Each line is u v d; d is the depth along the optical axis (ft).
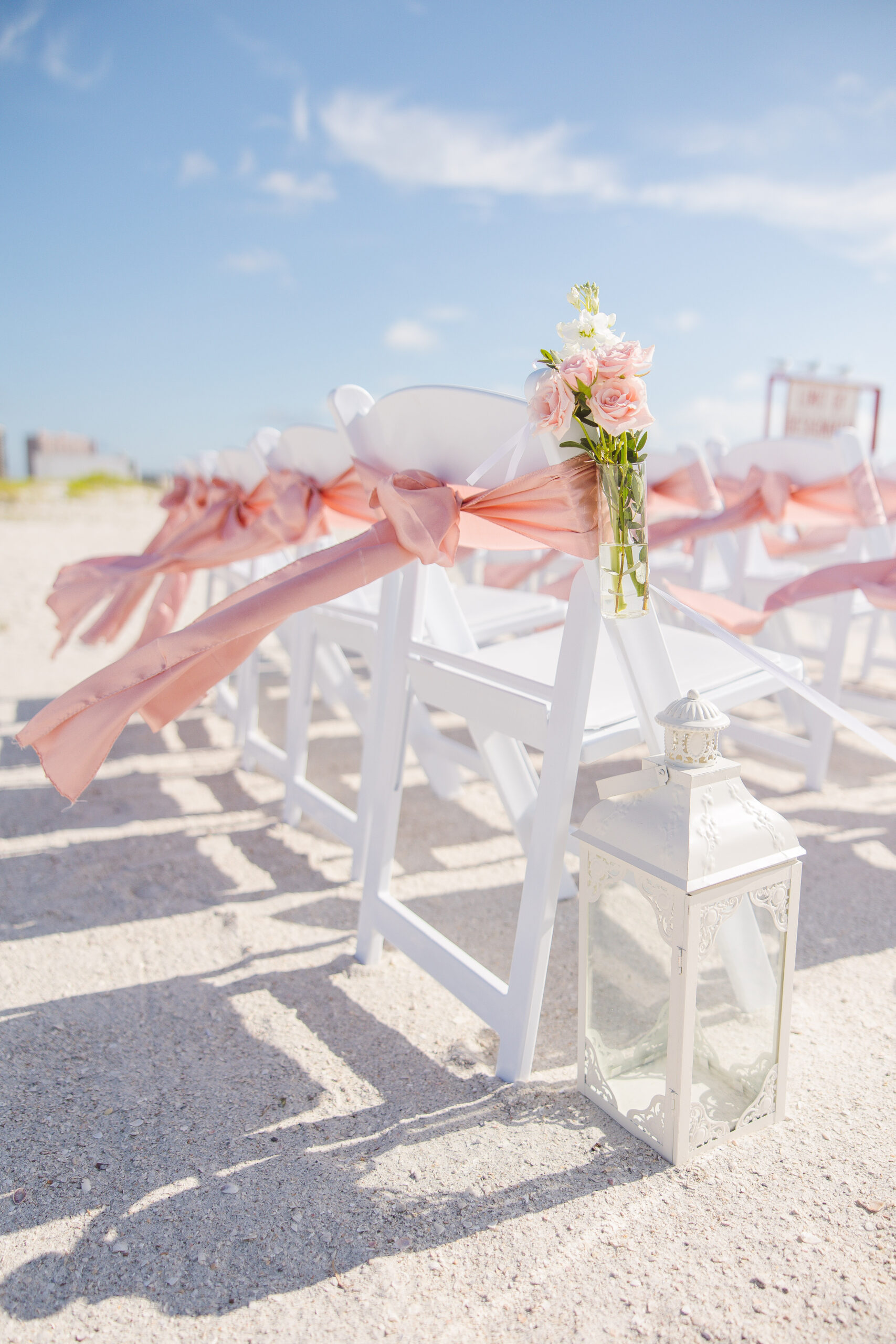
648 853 4.24
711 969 4.39
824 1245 3.83
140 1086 5.01
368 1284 3.65
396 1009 5.85
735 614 8.00
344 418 5.83
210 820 9.24
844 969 6.19
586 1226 3.95
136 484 64.64
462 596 10.06
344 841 7.96
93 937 6.77
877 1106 4.78
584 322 4.26
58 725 4.79
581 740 4.78
